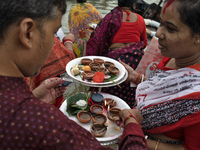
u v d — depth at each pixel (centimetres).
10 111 49
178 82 96
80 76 179
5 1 47
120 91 208
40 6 52
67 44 234
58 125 51
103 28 206
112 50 214
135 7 208
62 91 133
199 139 89
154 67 177
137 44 213
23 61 56
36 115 50
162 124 99
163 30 91
